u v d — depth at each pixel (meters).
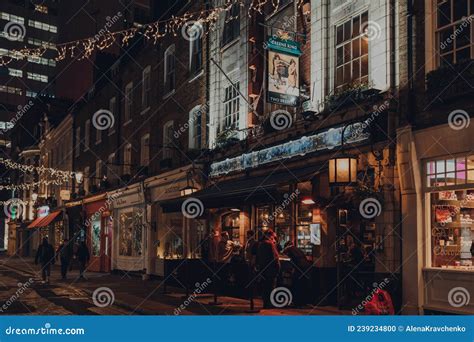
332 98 12.27
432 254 10.16
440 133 9.80
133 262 23.83
